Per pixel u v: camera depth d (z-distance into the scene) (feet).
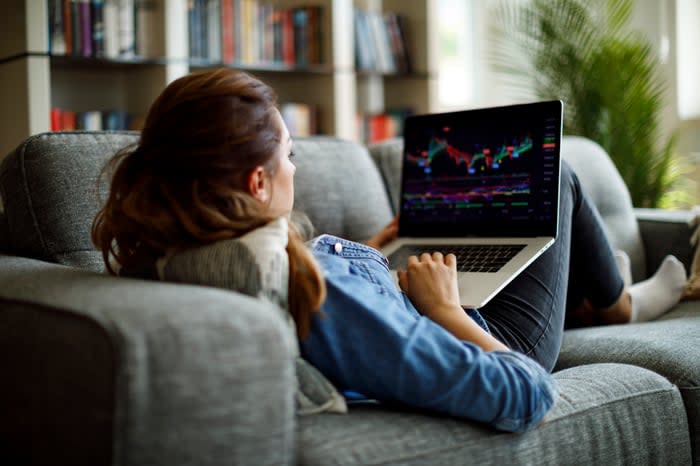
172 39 8.80
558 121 4.61
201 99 2.84
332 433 2.73
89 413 2.25
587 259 5.04
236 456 2.36
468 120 5.00
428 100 11.75
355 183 5.53
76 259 4.08
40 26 7.72
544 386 3.00
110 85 9.55
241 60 9.70
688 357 4.15
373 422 2.84
